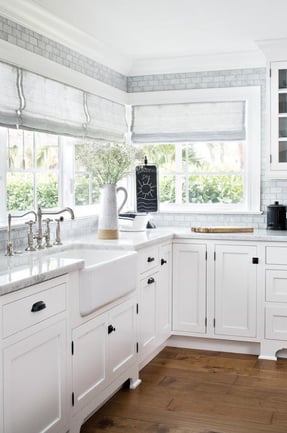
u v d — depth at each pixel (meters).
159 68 5.12
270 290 4.32
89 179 4.72
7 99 3.37
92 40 4.31
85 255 3.78
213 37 4.35
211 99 5.04
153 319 4.14
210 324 4.49
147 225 4.91
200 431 3.08
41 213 3.46
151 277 4.05
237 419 3.23
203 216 5.15
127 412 3.32
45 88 3.80
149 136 5.26
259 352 4.46
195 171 5.27
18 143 3.73
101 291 3.06
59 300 2.72
